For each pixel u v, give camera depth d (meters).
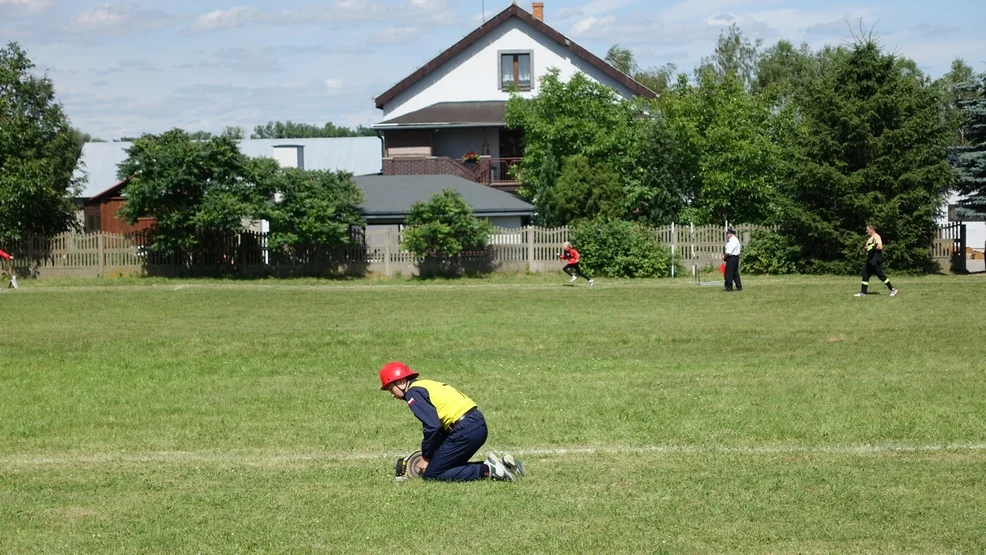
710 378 14.47
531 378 14.73
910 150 36.12
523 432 11.02
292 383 14.77
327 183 39.03
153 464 9.91
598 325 21.22
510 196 43.78
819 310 23.34
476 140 53.25
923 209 35.66
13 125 40.56
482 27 53.94
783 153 38.66
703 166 43.72
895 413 11.66
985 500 8.05
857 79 36.94
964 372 14.46
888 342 17.75
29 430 11.59
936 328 19.38
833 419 11.40
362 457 10.14
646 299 27.66
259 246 39.22
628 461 9.64
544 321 22.28
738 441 10.48
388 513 7.87
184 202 38.16
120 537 7.38
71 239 38.78
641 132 45.44
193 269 39.16
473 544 7.10
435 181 45.38
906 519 7.56
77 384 14.88
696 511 7.83
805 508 7.89
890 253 35.72
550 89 47.06
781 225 37.81
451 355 17.28
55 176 42.12
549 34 53.78
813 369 15.09
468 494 8.41
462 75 54.59
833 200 36.59
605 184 42.75
